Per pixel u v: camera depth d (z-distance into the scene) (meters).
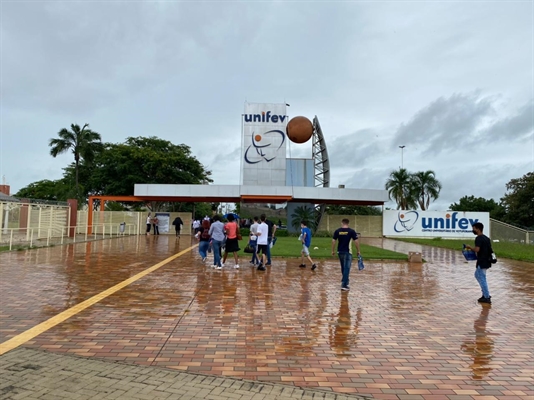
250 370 4.64
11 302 7.64
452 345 5.75
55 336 5.64
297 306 7.96
